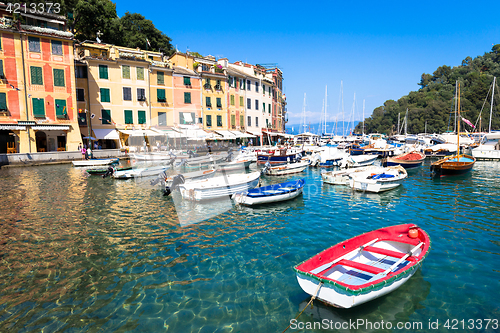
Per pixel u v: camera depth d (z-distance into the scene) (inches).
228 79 1775.3
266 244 375.6
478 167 1125.7
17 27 1135.0
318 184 781.3
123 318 235.6
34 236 404.2
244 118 1910.7
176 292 270.4
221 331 220.8
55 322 231.0
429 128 4441.4
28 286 280.8
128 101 1433.3
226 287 277.4
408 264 258.1
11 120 1144.8
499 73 4913.9
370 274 265.7
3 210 527.5
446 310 242.1
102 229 430.6
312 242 380.5
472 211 516.7
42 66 1189.7
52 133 1270.9
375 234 323.6
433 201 590.9
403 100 5536.4
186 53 1699.1
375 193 661.9
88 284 284.4
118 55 1430.9
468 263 319.9
